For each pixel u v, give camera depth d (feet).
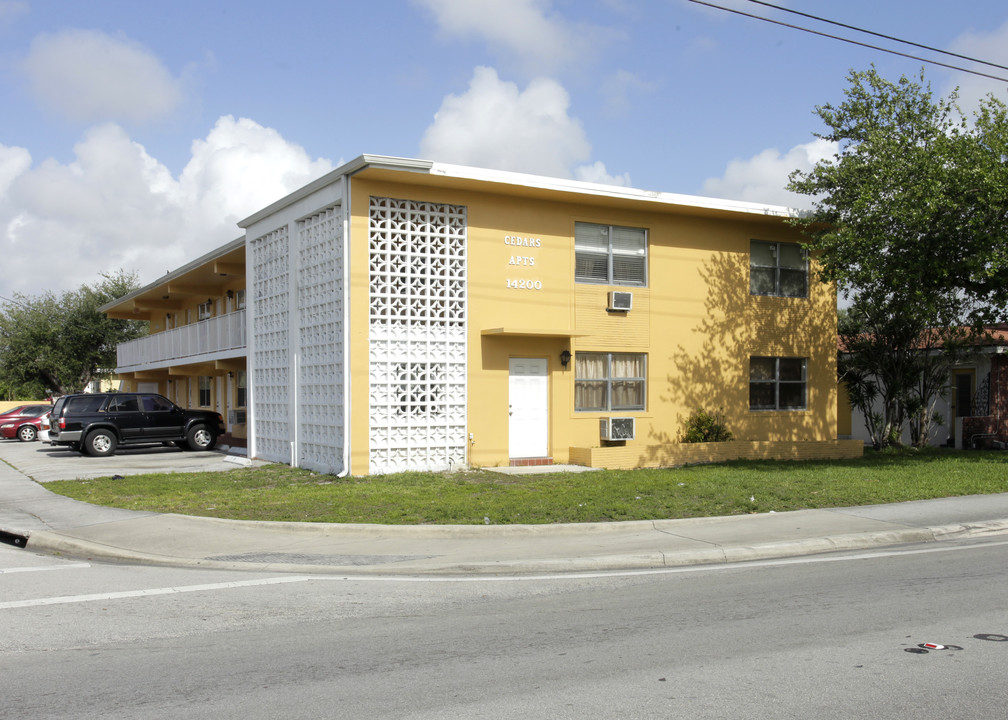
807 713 15.93
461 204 56.90
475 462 56.80
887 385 73.92
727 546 32.76
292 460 60.44
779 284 71.10
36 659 19.90
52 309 163.73
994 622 22.21
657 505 40.50
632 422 61.87
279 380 64.08
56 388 171.83
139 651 20.52
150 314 129.18
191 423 83.41
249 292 69.31
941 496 44.16
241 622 23.20
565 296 60.85
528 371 59.67
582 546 33.12
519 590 26.94
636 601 25.18
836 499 42.88
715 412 67.21
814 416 72.02
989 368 78.95
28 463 71.61
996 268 53.01
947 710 16.03
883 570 29.25
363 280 53.16
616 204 61.87
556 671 18.60
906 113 63.26
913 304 63.26
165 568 31.09
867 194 56.08
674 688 17.37
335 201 54.39
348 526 35.81
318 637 21.59
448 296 56.29
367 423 53.26
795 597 25.36
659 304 64.90
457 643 20.88
